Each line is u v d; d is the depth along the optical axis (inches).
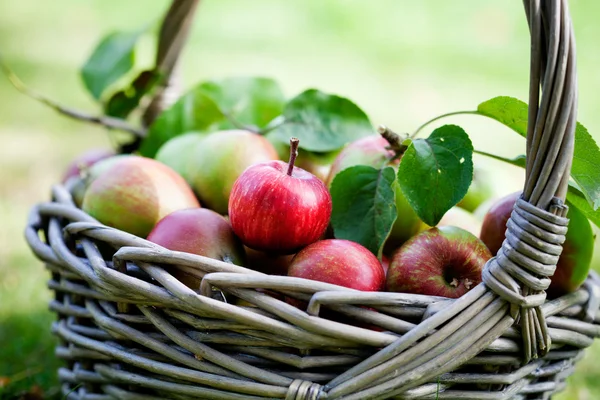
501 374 36.3
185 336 36.3
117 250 38.1
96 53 48.8
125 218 39.8
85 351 38.3
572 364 38.6
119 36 48.7
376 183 39.4
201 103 44.9
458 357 35.4
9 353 46.5
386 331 36.0
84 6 160.9
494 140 96.7
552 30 34.8
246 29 151.1
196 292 35.9
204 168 41.3
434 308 35.4
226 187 41.1
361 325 36.3
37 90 104.0
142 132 47.1
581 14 145.5
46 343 47.5
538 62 35.1
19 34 137.5
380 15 167.9
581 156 36.3
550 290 38.8
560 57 34.8
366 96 110.0
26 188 73.4
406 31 156.8
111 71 48.2
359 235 39.2
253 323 35.4
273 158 42.1
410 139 39.4
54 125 94.2
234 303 37.4
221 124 45.4
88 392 39.0
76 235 38.3
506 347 36.1
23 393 43.8
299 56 133.6
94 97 48.3
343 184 39.5
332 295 35.1
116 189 39.9
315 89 43.3
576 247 38.2
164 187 40.2
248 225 37.5
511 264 35.3
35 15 152.6
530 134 35.4
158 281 36.3
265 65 124.0
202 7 165.9
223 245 38.1
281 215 37.2
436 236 38.0
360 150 40.6
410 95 112.0
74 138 90.0
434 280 37.4
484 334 35.5
